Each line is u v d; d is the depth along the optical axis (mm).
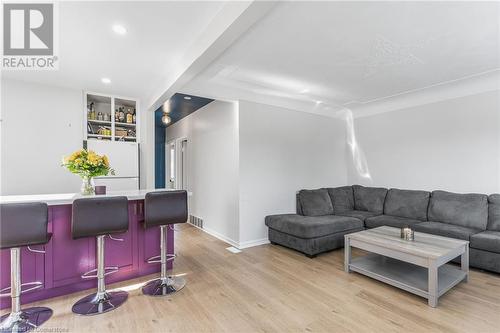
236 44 2623
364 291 2527
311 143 4988
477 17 2166
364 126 5285
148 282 2715
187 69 2666
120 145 4121
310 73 3434
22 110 3480
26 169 3484
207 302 2320
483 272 2951
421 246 2523
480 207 3400
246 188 4086
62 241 2424
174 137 6836
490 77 3533
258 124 4246
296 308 2221
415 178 4445
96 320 2043
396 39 2541
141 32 2332
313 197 4461
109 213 2256
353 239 2945
